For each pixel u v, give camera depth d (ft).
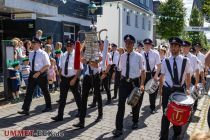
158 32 123.65
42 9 49.11
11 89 32.22
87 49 24.16
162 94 20.71
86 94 23.67
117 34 96.58
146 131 23.41
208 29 78.33
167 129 20.24
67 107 30.48
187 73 20.56
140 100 23.54
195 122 26.13
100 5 71.77
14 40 33.68
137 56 22.24
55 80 38.17
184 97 19.19
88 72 23.82
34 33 53.11
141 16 116.26
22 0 44.70
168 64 20.57
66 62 24.94
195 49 34.32
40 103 31.89
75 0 66.23
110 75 37.47
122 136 22.11
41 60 27.43
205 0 85.66
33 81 27.45
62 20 61.57
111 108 30.78
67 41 25.23
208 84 53.42
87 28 71.72
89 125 24.52
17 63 32.24
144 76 22.44
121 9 96.43
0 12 48.98
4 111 28.12
